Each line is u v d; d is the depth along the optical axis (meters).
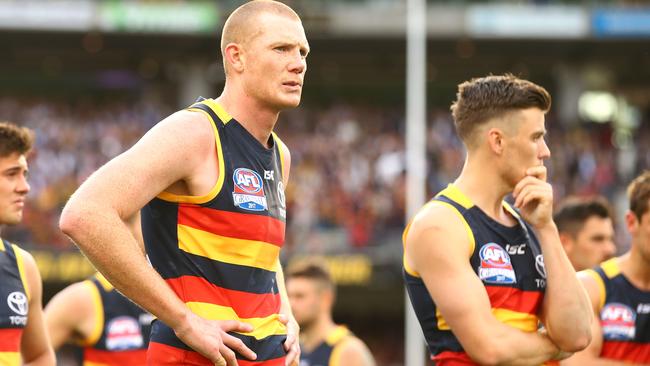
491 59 39.03
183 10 34.28
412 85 19.31
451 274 5.02
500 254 5.16
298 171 32.03
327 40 36.03
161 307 4.28
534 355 5.03
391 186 30.81
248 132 4.78
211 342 4.36
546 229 5.18
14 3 33.81
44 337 6.43
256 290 4.70
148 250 4.66
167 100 41.84
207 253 4.55
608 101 41.28
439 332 5.18
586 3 35.09
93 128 35.28
